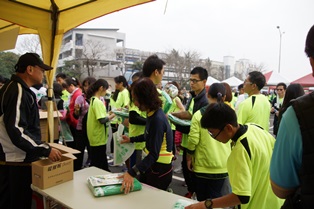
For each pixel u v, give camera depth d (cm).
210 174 220
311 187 78
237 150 133
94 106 345
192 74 264
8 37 413
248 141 133
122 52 2947
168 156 202
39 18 308
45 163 189
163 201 164
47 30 315
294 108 83
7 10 283
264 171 140
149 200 165
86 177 203
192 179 252
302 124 79
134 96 184
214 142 218
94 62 2258
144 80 183
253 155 132
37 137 213
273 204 144
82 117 400
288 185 91
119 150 293
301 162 82
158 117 181
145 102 179
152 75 234
